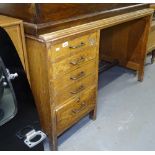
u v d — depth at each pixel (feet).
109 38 8.50
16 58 3.68
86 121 6.07
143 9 6.79
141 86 7.92
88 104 5.56
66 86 4.62
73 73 4.66
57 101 4.55
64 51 4.21
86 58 4.84
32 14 3.74
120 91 7.59
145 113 6.44
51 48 3.92
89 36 4.67
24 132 3.72
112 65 8.36
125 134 5.64
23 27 3.94
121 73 8.87
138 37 7.73
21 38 3.94
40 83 4.42
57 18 4.07
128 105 6.82
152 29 8.17
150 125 5.96
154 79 8.41
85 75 5.03
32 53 4.18
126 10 5.97
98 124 5.98
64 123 4.98
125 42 8.17
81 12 4.56
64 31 4.12
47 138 5.25
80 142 5.38
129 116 6.31
